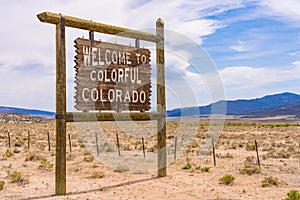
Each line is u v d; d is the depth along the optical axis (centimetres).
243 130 6325
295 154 2225
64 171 1066
